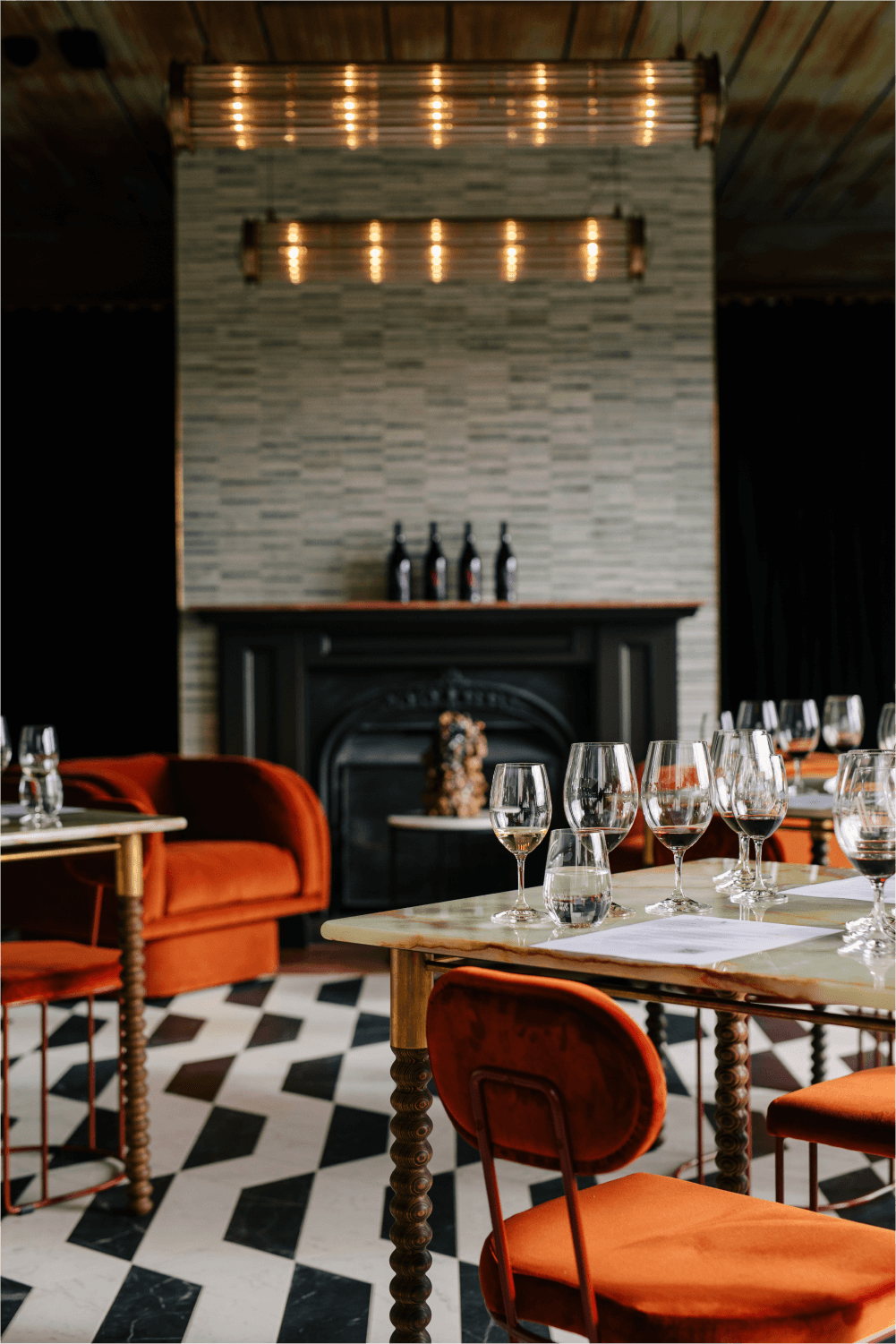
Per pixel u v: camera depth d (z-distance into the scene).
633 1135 1.07
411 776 5.38
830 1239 1.31
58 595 6.80
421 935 1.45
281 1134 2.97
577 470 5.42
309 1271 2.24
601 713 5.25
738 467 6.73
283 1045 3.70
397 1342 1.47
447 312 5.43
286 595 5.42
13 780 3.55
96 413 6.79
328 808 5.35
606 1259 1.26
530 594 5.42
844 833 1.39
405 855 5.37
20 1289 2.18
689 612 5.19
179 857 4.19
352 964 4.82
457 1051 1.19
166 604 6.80
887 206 6.46
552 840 1.51
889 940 1.36
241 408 5.43
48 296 6.69
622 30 4.73
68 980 2.52
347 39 4.82
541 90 3.74
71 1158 2.84
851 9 4.51
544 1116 1.12
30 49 4.77
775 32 4.69
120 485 6.80
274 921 4.54
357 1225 2.45
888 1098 1.78
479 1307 2.09
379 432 5.43
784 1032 3.77
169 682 6.80
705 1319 1.14
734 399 6.73
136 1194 2.51
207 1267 2.27
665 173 5.41
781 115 5.38
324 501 5.43
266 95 3.73
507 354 5.43
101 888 3.51
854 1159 2.79
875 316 6.70
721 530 6.73
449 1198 2.57
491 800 1.66
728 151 5.75
